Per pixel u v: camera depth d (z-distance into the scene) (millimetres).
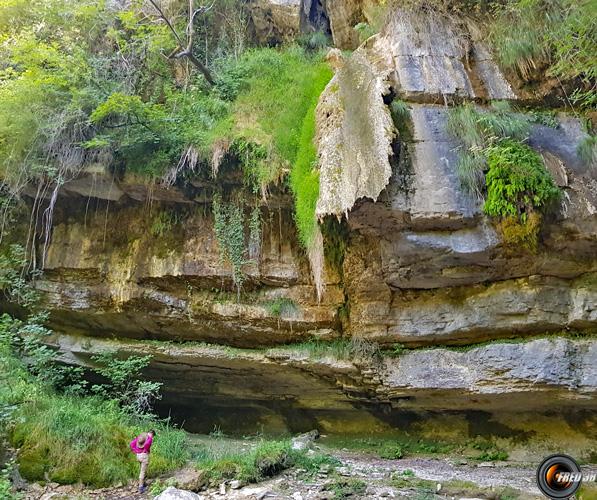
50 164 9422
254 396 10359
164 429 7949
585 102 7391
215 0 11328
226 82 10062
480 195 7156
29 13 10578
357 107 7941
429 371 7883
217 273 9188
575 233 6918
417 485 6176
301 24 11945
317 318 8680
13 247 9609
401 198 7223
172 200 9828
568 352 7039
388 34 8734
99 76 10008
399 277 7918
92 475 6121
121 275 9648
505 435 8383
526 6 7945
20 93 9281
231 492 5938
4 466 5980
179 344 9680
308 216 8344
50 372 8492
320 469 6836
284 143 9031
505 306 7477
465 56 8297
